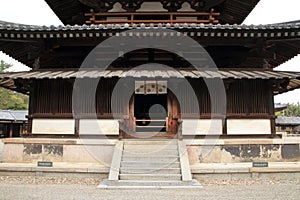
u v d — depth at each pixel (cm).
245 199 738
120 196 759
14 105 6022
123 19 1562
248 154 1156
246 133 1234
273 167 1024
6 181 965
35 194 783
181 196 762
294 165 1080
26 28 1158
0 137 4066
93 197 749
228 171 1003
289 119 5831
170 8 1562
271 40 1272
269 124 1246
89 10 1641
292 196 774
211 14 1516
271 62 1641
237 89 1259
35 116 1255
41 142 1159
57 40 1294
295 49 1405
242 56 1389
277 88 1271
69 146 1152
